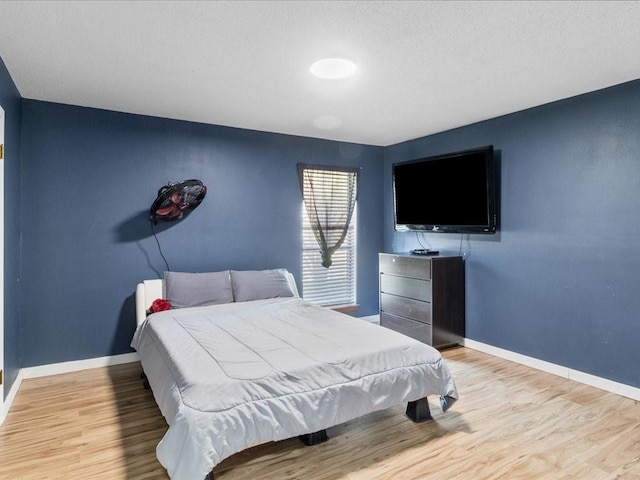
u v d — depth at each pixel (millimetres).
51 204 3287
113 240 3537
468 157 3781
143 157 3652
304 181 4531
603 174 2965
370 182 5051
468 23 2021
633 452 2146
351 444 2227
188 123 3861
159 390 2125
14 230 2916
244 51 2346
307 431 1953
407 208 4453
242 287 3762
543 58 2436
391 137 4605
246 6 1872
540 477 1930
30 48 2303
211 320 2971
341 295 4902
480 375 3262
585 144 3072
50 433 2340
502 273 3725
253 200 4223
